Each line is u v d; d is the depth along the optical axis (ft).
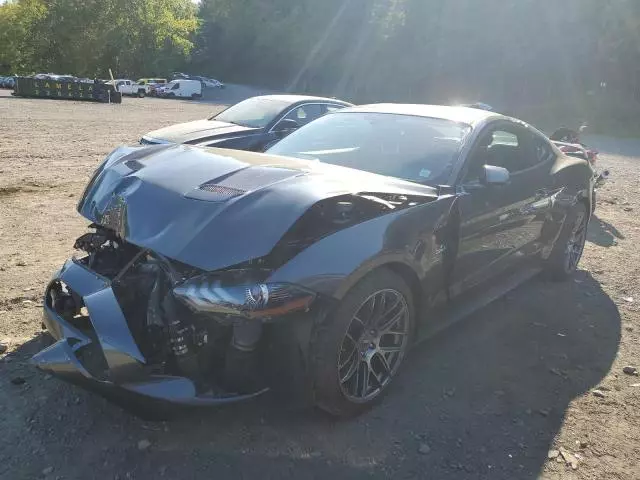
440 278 11.60
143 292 9.59
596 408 10.95
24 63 229.45
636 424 10.53
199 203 9.55
